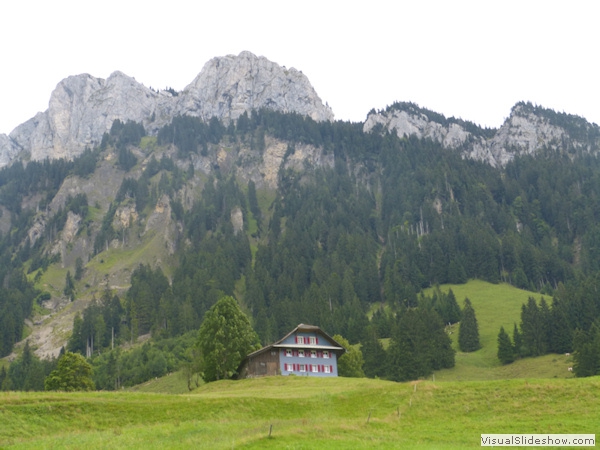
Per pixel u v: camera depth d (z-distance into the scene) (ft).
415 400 226.38
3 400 209.26
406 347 482.69
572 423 188.96
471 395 224.94
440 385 238.68
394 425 201.05
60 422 201.87
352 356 426.92
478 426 194.90
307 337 386.93
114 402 221.66
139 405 221.66
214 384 336.29
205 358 363.56
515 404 212.64
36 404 208.74
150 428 193.67
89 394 234.79
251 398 236.02
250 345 382.01
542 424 190.70
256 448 163.53
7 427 191.01
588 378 229.25
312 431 183.32
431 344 496.64
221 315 370.73
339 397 242.37
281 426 192.24
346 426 192.95
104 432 191.11
